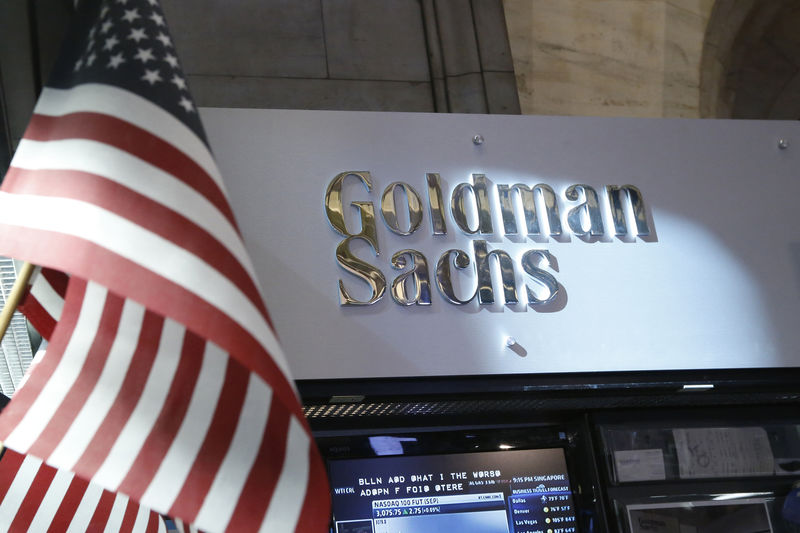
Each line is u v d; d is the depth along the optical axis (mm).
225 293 1630
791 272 3348
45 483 2371
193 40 4230
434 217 3078
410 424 3084
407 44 4461
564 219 3217
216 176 1779
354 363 2871
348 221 3020
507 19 4707
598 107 4715
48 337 2164
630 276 3195
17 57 3854
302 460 1833
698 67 4977
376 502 2939
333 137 3102
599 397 3111
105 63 1823
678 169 3383
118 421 1844
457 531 2963
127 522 2432
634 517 3045
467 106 4391
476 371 2951
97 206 1690
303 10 4391
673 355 3125
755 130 3510
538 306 3080
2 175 3844
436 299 3004
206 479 1813
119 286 1619
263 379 1573
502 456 3094
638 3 4961
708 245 3303
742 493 3154
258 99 4207
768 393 3252
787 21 5262
